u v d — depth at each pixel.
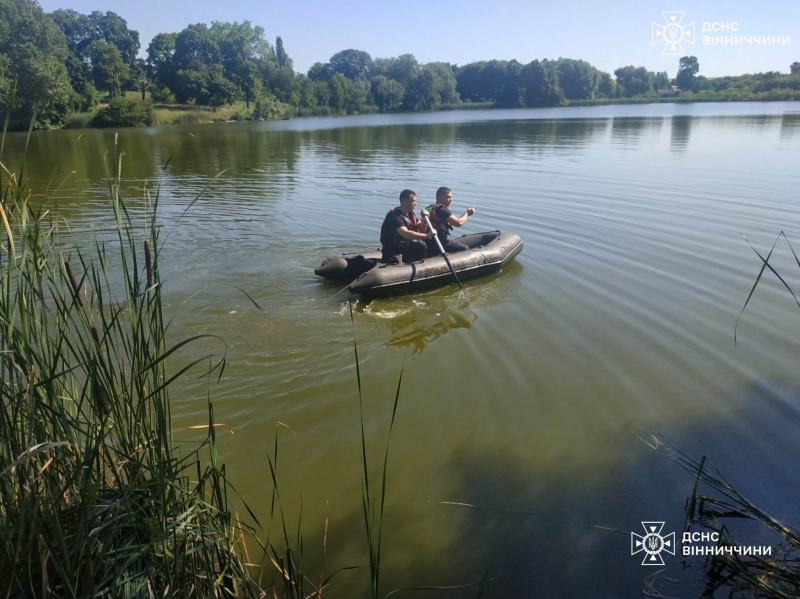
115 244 6.25
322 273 5.11
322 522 2.46
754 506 2.50
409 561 2.26
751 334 4.05
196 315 4.46
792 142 14.94
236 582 1.97
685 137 17.23
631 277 5.22
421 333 4.25
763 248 5.85
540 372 3.65
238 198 8.92
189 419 3.16
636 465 2.78
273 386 3.50
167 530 1.80
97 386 1.84
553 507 2.53
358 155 14.83
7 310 1.74
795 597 2.05
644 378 3.54
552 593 2.12
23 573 1.67
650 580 2.16
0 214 1.70
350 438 3.02
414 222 5.59
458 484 2.68
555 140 17.72
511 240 5.83
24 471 1.67
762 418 3.11
